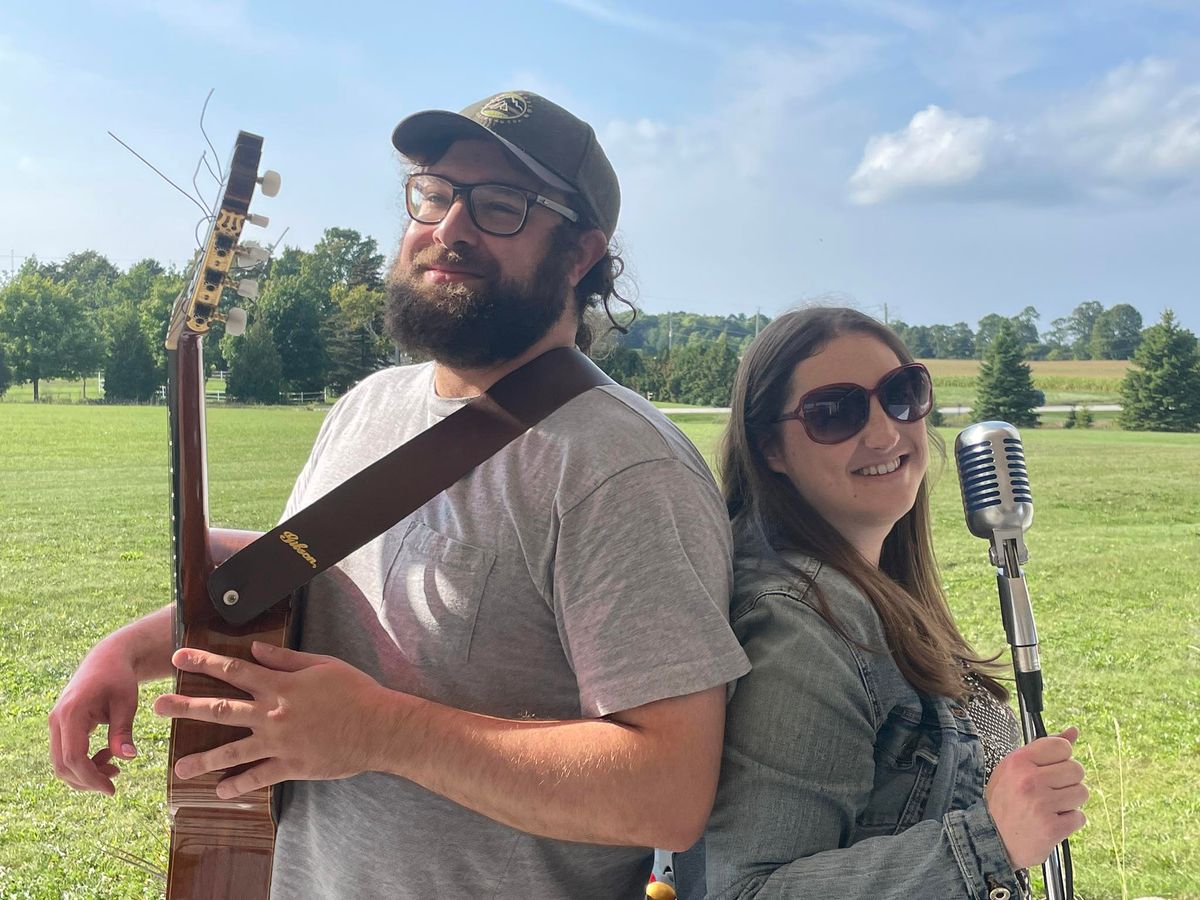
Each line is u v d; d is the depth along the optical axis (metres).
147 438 27.73
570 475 1.17
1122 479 18.64
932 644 1.38
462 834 1.22
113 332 56.34
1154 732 4.79
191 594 1.25
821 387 1.39
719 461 1.55
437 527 1.25
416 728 1.12
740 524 1.48
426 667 1.23
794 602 1.26
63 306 57.12
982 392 38.38
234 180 1.13
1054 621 7.24
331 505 1.27
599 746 1.10
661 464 1.19
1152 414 36.16
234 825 1.27
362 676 1.15
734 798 1.21
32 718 4.66
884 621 1.33
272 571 1.25
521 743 1.11
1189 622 7.19
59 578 8.38
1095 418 38.56
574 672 1.20
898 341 1.46
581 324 1.56
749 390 1.46
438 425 1.29
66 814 3.52
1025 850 1.09
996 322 70.75
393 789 1.25
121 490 16.03
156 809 3.57
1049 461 22.14
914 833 1.15
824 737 1.20
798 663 1.21
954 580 8.65
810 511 1.40
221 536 1.40
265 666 1.17
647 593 1.13
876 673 1.28
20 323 56.06
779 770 1.19
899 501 1.42
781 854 1.19
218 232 1.14
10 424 31.89
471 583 1.21
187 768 1.14
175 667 1.18
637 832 1.10
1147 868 3.33
